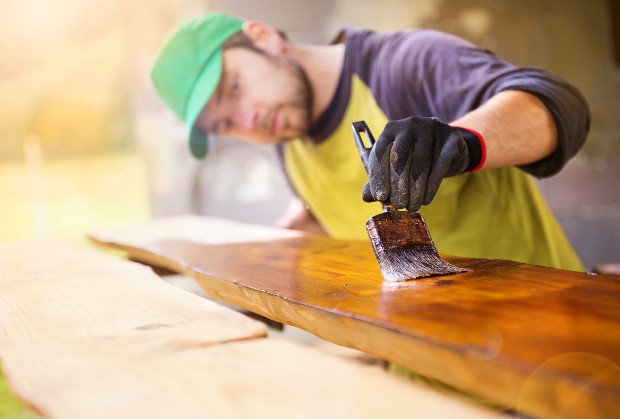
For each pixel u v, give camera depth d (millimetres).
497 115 1819
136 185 7797
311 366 922
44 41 7816
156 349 1068
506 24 4637
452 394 2070
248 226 3021
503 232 2363
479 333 984
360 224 3021
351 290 1364
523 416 1038
